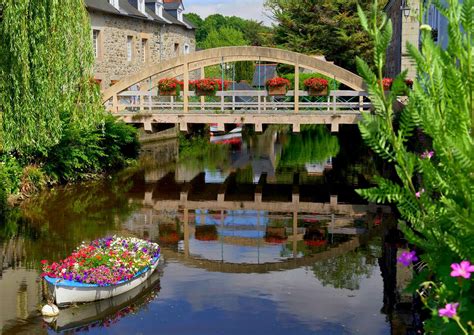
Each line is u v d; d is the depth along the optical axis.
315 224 13.08
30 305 8.06
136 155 22.45
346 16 36.62
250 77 41.41
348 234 12.16
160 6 31.58
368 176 19.59
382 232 12.28
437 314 3.44
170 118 18.12
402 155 3.38
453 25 3.26
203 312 7.96
